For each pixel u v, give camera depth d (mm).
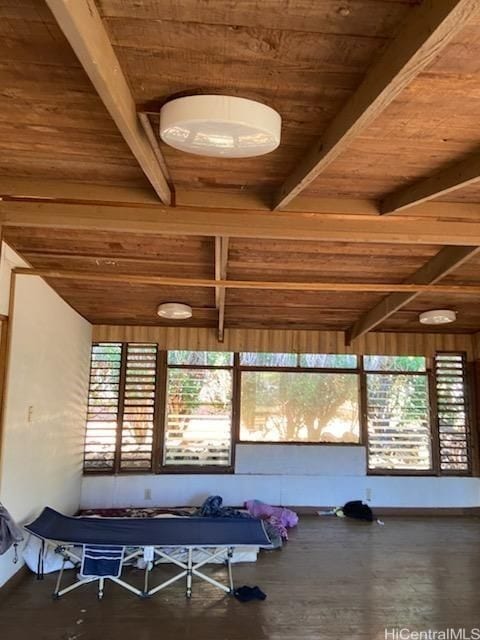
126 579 4715
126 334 7609
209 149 2508
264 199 3773
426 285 5059
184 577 4738
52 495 5664
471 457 7672
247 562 5199
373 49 2061
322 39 2010
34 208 3605
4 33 2043
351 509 7227
